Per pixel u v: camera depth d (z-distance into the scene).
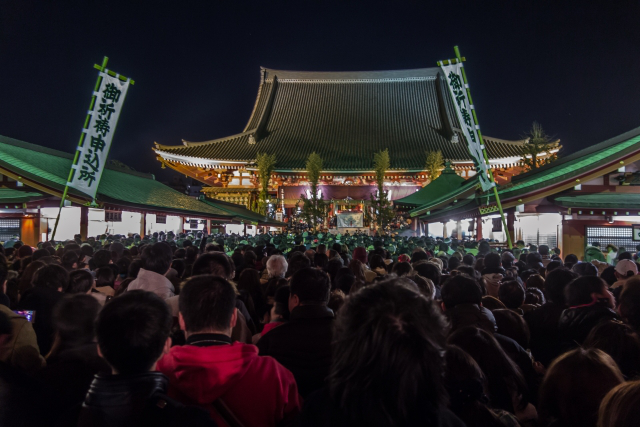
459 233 36.16
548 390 2.99
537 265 10.70
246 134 78.12
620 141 19.44
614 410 2.08
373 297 2.24
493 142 70.31
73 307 3.52
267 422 3.03
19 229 22.03
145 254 6.40
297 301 4.44
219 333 3.24
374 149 74.88
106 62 20.73
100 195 21.59
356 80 87.31
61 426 2.53
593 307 4.99
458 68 20.06
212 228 45.12
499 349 3.99
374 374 2.08
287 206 73.38
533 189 17.25
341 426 2.13
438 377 2.16
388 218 49.19
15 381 2.97
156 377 2.61
